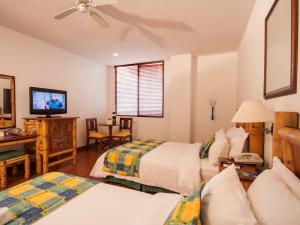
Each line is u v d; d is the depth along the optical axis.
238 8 2.48
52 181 1.68
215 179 1.22
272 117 1.41
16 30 3.25
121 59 5.07
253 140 2.00
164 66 5.13
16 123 3.32
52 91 3.74
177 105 4.67
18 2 2.37
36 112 3.42
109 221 1.17
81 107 4.84
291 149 1.12
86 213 1.25
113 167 2.65
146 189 2.51
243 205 0.95
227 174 1.16
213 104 4.62
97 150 4.83
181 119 4.64
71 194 1.46
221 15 2.66
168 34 3.34
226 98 4.50
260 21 2.12
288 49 1.28
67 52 4.36
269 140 1.77
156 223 1.10
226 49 4.18
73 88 4.56
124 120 5.30
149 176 2.41
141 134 5.48
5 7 2.49
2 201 1.32
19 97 3.37
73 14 2.65
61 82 4.22
